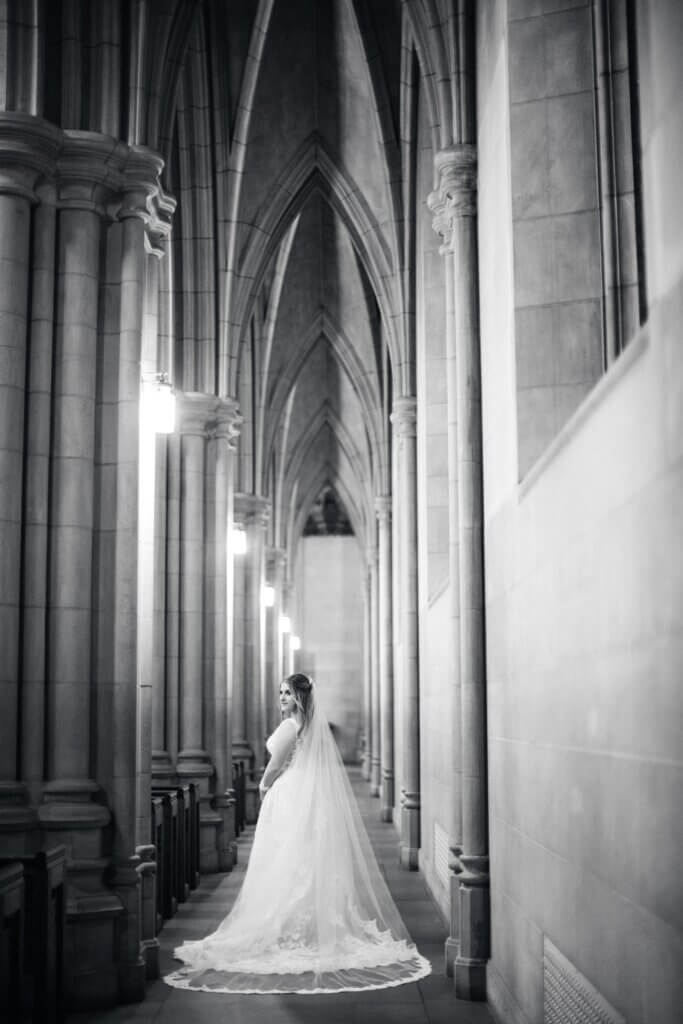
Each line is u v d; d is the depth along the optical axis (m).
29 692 7.45
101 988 7.18
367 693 34.59
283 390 23.70
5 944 5.33
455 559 8.51
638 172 6.64
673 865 3.55
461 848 8.22
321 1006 7.25
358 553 42.34
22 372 7.61
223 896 11.76
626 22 6.73
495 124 7.46
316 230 21.27
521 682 6.45
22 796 7.33
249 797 19.78
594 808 4.62
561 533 5.30
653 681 3.79
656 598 3.75
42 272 7.74
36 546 7.57
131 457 7.86
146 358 8.96
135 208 8.02
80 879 7.29
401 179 15.01
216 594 14.23
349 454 31.20
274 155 15.73
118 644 7.70
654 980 3.74
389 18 14.73
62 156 7.78
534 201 6.72
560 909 5.30
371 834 17.42
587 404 4.77
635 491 3.99
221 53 14.33
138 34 8.16
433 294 12.95
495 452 7.47
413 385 15.08
